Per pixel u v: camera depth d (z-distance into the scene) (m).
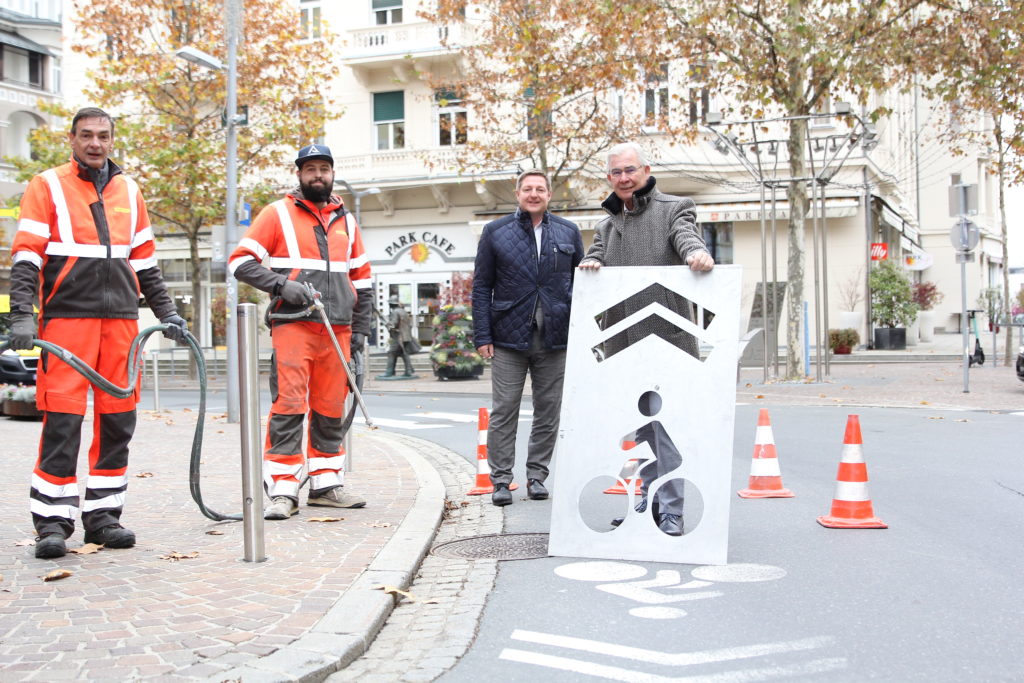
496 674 3.38
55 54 35.38
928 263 34.06
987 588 4.33
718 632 3.78
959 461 8.25
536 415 6.84
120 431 5.13
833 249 28.66
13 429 12.67
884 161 31.95
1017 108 18.30
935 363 24.97
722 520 4.90
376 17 31.70
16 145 34.09
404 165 31.33
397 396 19.00
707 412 4.95
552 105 20.73
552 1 20.39
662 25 17.86
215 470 8.32
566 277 6.63
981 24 17.02
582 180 28.00
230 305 13.52
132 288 5.16
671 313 5.03
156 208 24.05
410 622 4.02
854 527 5.65
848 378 19.47
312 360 6.22
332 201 6.39
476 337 6.66
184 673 3.18
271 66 25.16
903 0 17.17
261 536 4.77
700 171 28.09
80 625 3.71
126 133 23.45
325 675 3.31
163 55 24.12
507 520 6.14
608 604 4.20
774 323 18.53
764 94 18.00
